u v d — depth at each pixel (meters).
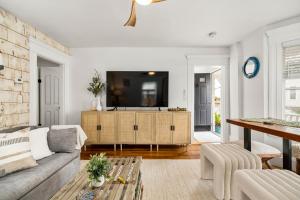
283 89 3.15
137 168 1.89
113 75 4.40
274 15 2.88
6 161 1.75
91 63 4.62
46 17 2.91
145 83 4.42
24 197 1.58
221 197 1.97
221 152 2.18
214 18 2.97
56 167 2.05
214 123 6.45
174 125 4.10
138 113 4.11
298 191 1.25
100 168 1.52
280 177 1.47
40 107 4.49
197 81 6.77
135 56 4.62
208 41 4.13
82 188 1.49
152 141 4.10
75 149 2.59
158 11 2.72
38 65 4.50
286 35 3.03
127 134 4.12
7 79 2.68
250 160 1.98
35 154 2.17
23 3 2.48
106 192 1.42
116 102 4.41
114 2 2.48
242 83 4.12
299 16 2.89
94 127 4.12
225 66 4.59
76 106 4.63
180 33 3.65
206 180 2.54
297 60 2.98
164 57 4.62
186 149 4.13
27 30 3.12
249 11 2.74
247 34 3.71
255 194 1.31
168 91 4.52
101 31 3.54
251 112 3.75
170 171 2.86
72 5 2.55
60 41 4.12
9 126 2.71
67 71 4.54
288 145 1.94
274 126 1.91
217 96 6.50
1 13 2.59
